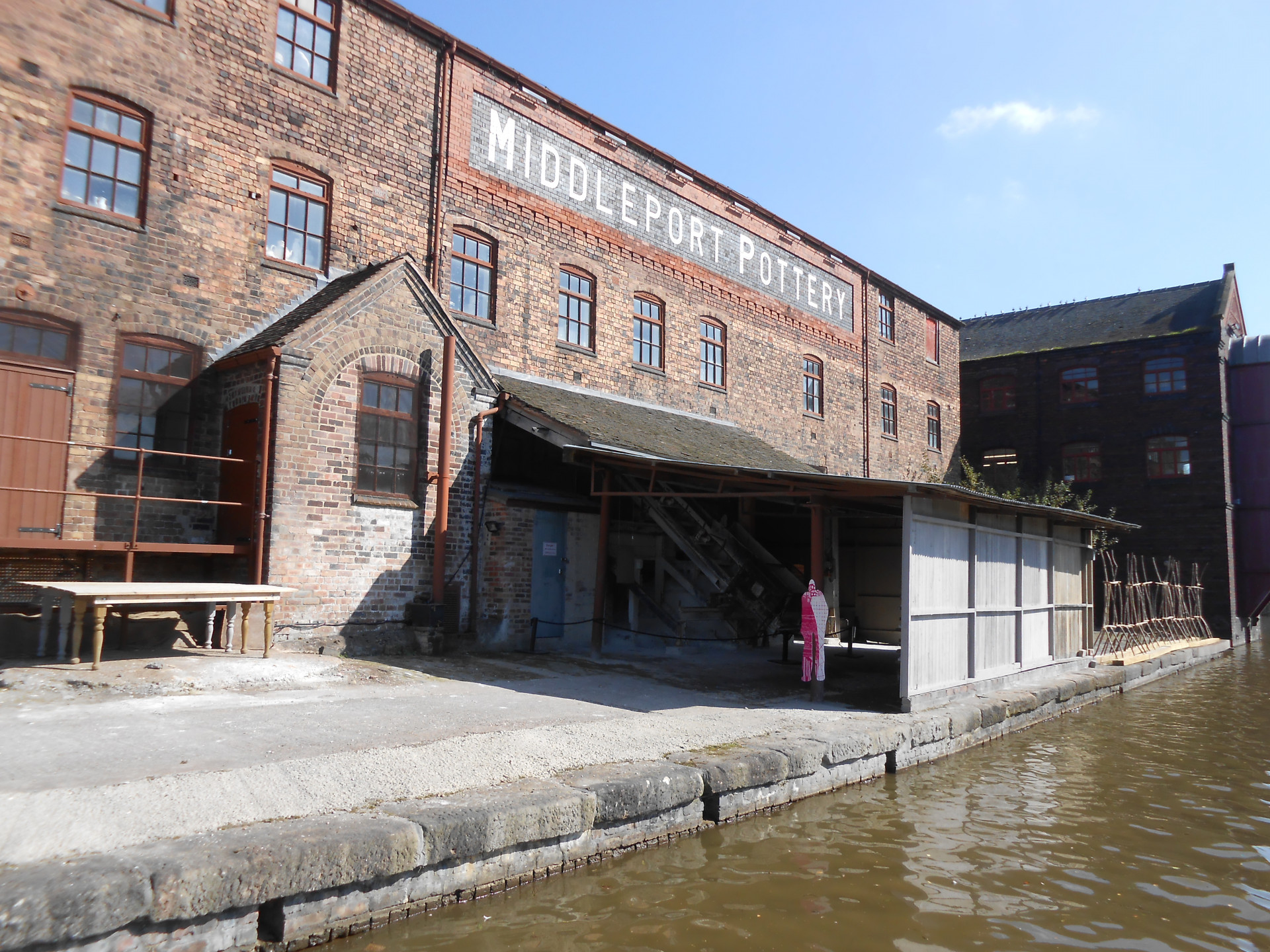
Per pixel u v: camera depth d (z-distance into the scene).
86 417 9.09
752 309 19.41
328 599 9.69
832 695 9.49
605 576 11.53
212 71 10.27
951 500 9.93
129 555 8.34
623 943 4.26
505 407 11.77
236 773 4.86
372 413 10.25
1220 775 8.51
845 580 14.05
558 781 5.29
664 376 16.78
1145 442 28.27
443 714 6.90
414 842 4.24
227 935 3.66
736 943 4.32
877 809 6.70
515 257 13.78
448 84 12.82
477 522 11.38
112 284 9.34
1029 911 4.93
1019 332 33.00
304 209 11.19
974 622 10.68
